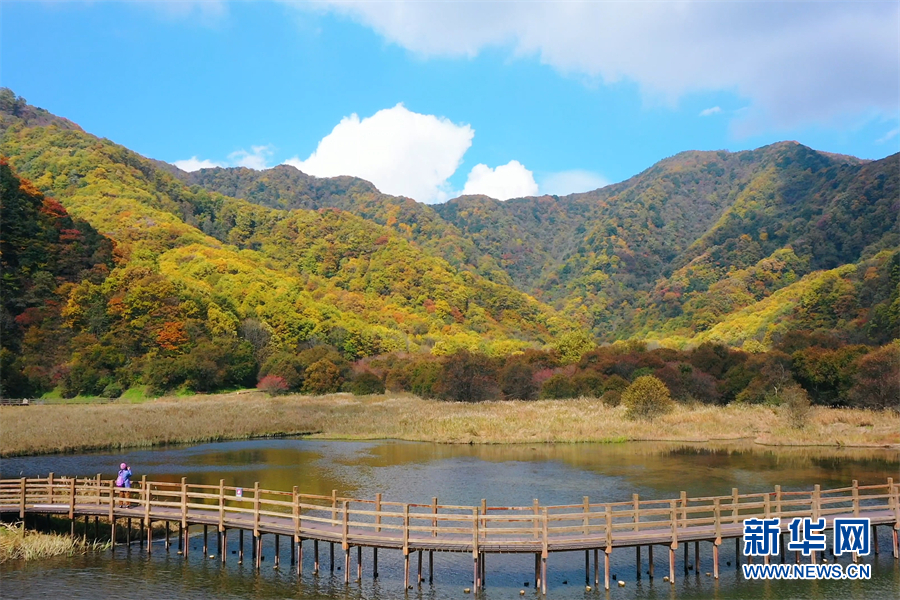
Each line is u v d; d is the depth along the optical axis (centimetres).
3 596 2153
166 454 5094
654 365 8575
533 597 2194
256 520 2503
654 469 4334
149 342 10306
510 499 3478
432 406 7806
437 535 2492
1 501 2902
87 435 5478
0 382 8481
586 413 6762
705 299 19075
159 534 2969
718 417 6456
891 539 2828
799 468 4309
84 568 2462
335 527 2564
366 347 14162
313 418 6925
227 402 8569
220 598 2164
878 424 5881
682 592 2230
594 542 2275
